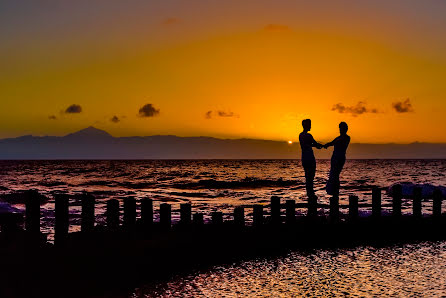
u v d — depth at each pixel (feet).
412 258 34.09
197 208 72.33
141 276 29.25
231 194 112.27
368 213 45.55
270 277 28.91
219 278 28.71
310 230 38.50
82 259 29.01
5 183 163.43
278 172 292.20
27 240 29.37
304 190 127.24
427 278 28.48
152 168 392.88
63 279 27.32
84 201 31.63
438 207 43.88
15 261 27.40
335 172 44.37
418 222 43.06
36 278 26.68
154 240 31.78
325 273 29.81
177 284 27.45
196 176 233.35
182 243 32.65
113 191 123.85
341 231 39.88
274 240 36.70
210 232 34.32
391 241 40.75
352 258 34.19
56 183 167.22
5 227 29.60
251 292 25.73
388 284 27.12
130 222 32.40
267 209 65.05
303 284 27.25
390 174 245.04
